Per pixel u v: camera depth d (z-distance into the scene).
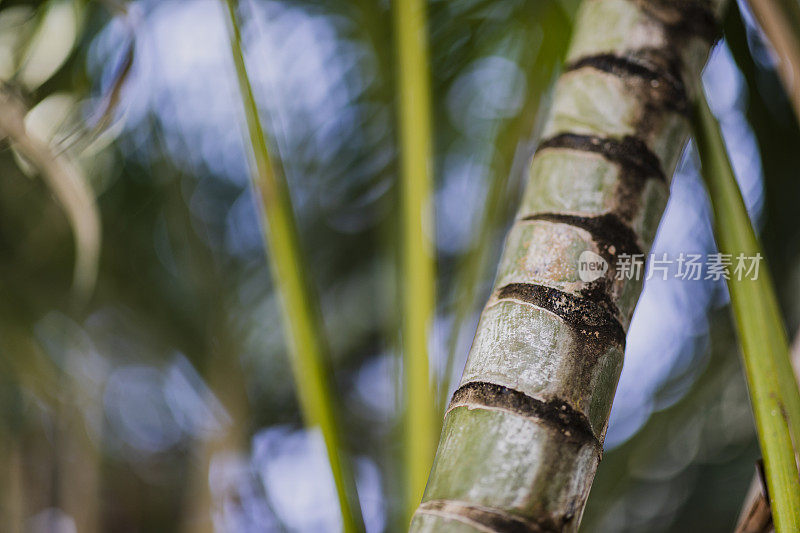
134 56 0.94
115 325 1.86
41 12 0.97
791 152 1.40
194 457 1.82
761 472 0.79
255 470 1.74
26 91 0.95
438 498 0.72
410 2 0.96
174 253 1.76
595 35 0.81
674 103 0.79
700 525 1.92
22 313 1.71
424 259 0.93
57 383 1.76
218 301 1.70
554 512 0.71
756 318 0.78
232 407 1.63
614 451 1.67
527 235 0.77
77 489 1.71
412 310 0.92
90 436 1.82
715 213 0.80
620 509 1.97
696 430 1.91
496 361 0.74
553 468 0.72
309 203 1.89
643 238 0.77
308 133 1.81
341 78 1.77
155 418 2.09
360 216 1.92
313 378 0.90
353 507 0.90
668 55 0.80
